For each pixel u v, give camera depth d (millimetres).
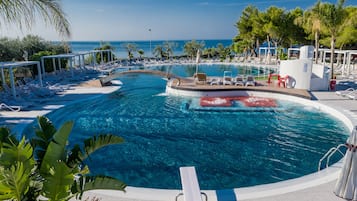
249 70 32531
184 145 9508
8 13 3016
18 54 27766
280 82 18047
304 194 5414
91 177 3180
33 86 17656
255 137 10188
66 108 14445
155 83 23531
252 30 42750
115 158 8469
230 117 12812
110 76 21281
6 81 19984
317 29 21891
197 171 7594
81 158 3445
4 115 12492
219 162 8117
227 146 9352
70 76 25828
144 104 15555
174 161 8234
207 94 17281
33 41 30625
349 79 22297
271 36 39156
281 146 9258
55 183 2773
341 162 6820
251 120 12297
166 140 10008
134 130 11172
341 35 31250
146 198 5328
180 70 33531
